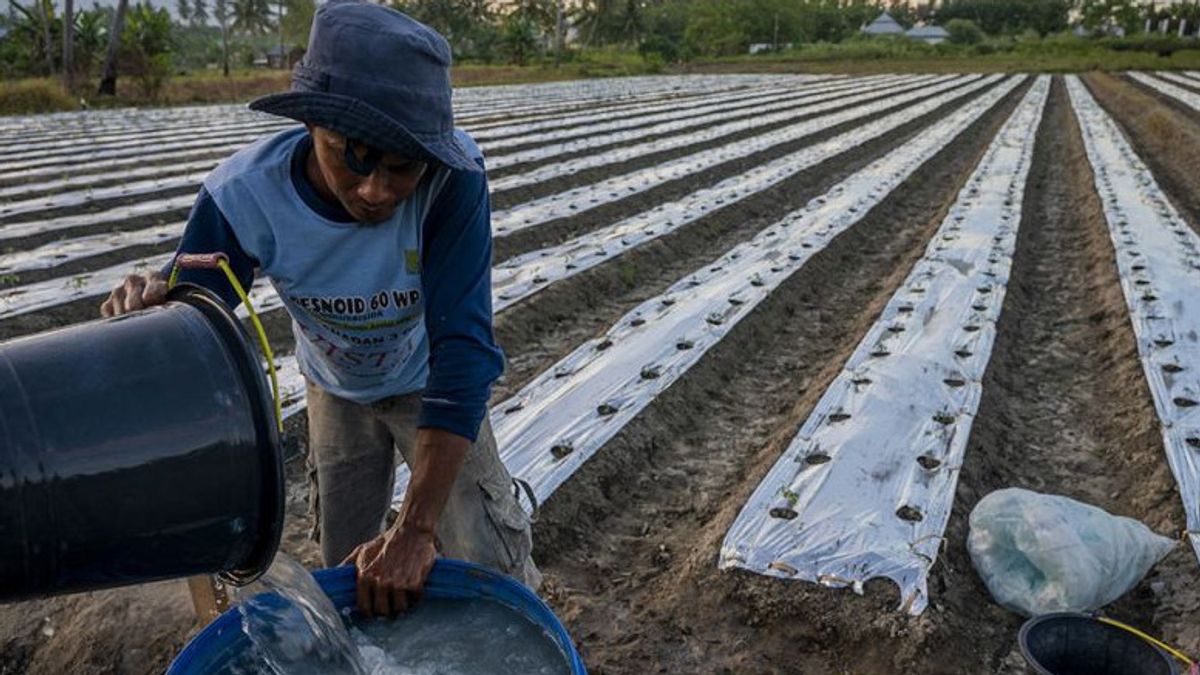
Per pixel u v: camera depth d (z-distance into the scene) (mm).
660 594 3371
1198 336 5559
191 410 1562
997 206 9211
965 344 5473
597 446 4223
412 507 2061
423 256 2088
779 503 3695
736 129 16125
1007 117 18812
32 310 5953
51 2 27141
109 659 2936
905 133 16422
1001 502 3398
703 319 5887
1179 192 11312
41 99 19797
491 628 2152
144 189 9828
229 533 1615
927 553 3352
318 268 2074
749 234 8758
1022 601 3186
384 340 2238
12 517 1424
